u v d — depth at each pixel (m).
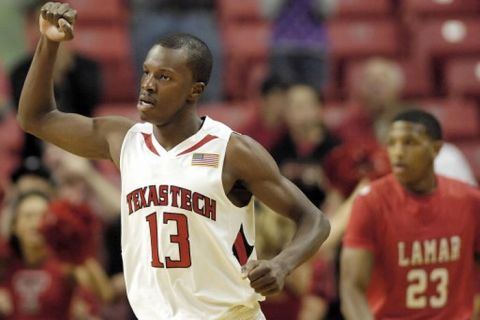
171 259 13.35
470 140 32.09
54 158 24.39
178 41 13.28
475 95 33.50
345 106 31.80
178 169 13.37
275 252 22.12
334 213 22.67
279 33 33.41
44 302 23.27
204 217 13.30
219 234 13.35
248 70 33.12
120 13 34.22
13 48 35.84
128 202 13.59
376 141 27.22
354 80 32.94
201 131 13.51
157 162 13.44
